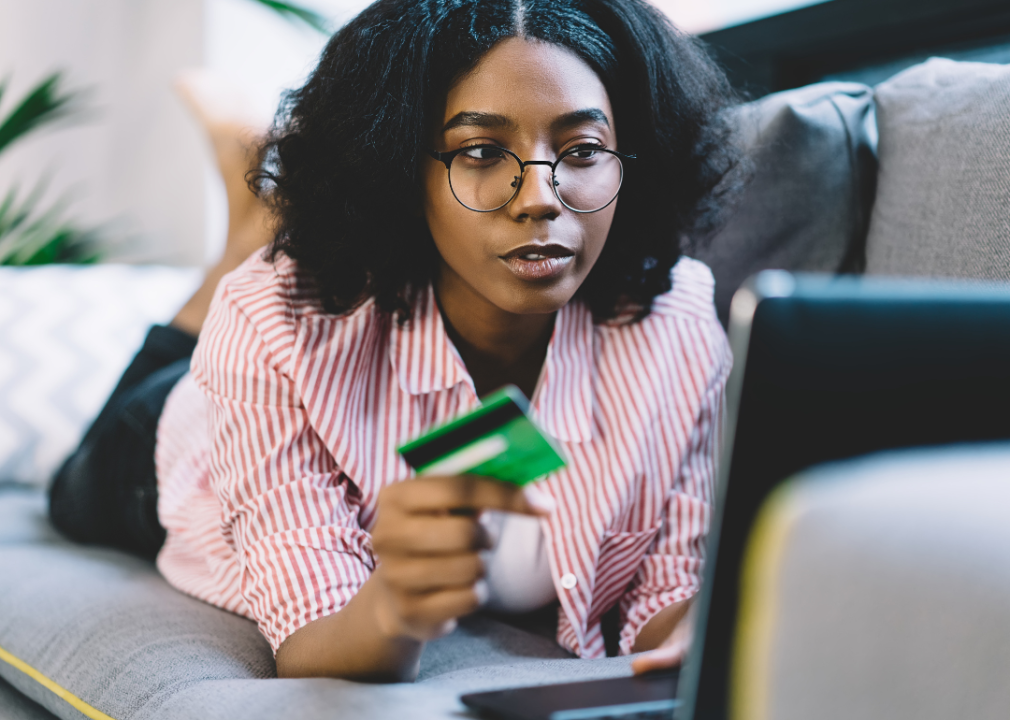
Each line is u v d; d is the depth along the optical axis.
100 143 2.50
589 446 0.89
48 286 1.58
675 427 0.90
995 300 0.42
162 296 1.67
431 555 0.50
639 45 0.82
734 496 0.40
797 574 0.39
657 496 0.89
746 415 0.39
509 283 0.73
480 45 0.73
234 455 0.80
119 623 0.86
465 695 0.55
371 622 0.59
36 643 0.88
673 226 0.91
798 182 1.05
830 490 0.39
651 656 0.61
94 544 1.26
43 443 1.48
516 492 0.49
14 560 1.11
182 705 0.66
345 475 0.83
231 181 1.58
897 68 1.33
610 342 0.93
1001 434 0.41
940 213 0.93
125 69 2.48
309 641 0.68
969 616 0.39
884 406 0.40
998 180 0.88
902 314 0.40
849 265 1.07
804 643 0.39
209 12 2.24
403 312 0.86
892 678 0.39
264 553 0.75
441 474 0.49
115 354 1.57
